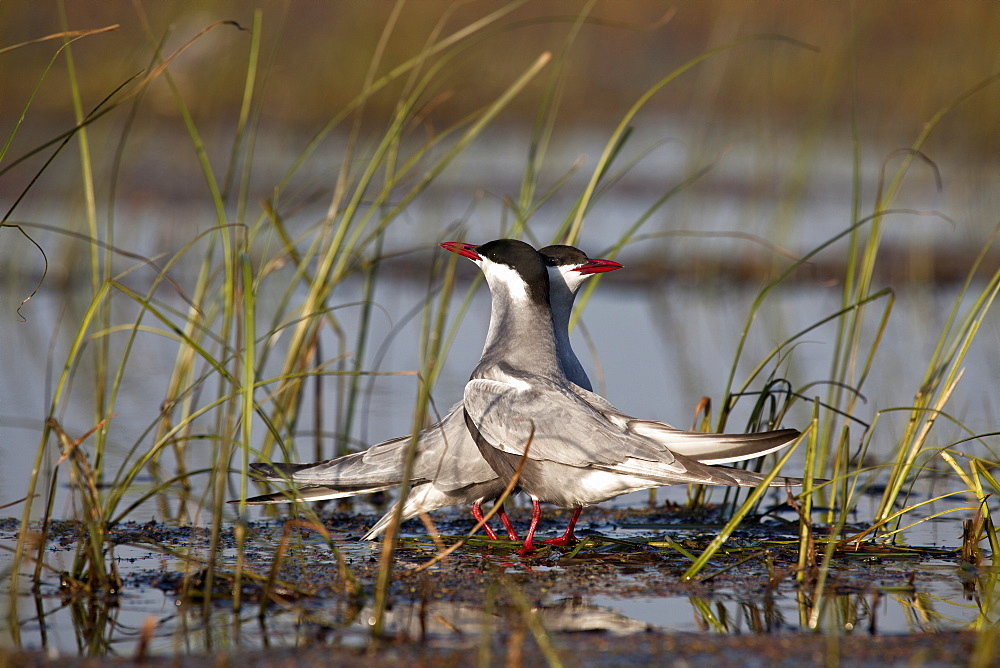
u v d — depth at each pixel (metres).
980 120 23.55
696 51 35.62
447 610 7.09
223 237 10.12
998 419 12.26
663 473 7.79
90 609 7.12
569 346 9.97
